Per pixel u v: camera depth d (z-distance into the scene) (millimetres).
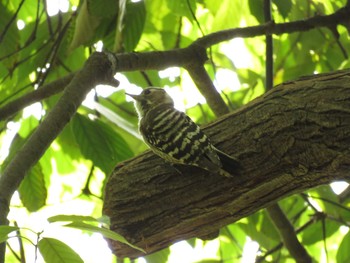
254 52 13297
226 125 7410
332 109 6875
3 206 5980
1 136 11625
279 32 10016
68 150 11000
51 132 6961
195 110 12891
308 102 7008
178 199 7402
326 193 10883
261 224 11258
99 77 7766
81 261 4996
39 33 11125
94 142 10180
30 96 8336
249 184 7156
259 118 7207
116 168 7754
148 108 9438
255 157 7105
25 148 6676
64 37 11102
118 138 10219
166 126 7465
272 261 11297
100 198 10703
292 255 10016
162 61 8805
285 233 9914
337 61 12352
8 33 10234
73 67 11430
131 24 10016
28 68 10797
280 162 7027
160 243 7766
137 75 11836
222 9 11203
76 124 10188
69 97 7340
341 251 10281
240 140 7219
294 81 7359
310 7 12023
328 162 6883
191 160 7180
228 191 7234
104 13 8945
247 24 11656
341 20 10438
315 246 12211
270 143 7059
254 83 12875
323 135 6844
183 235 7723
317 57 12430
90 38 10047
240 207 7340
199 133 7305
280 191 7250
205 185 7297
